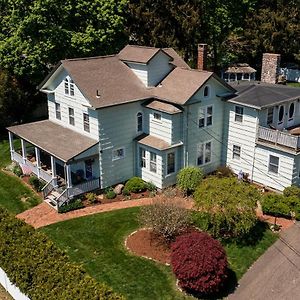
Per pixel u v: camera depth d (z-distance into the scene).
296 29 51.94
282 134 27.47
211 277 18.09
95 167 28.33
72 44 35.00
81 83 27.42
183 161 29.02
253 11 50.81
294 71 57.22
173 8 45.56
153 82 29.92
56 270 16.28
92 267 20.50
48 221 24.84
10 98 37.00
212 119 29.97
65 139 28.73
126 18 43.81
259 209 25.62
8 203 27.11
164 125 27.91
